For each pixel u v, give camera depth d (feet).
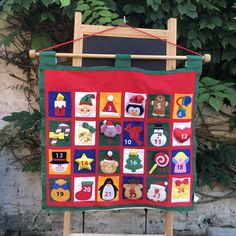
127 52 7.70
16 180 10.34
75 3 8.67
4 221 10.42
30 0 8.49
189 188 7.86
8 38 9.20
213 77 9.91
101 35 7.66
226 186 10.52
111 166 7.73
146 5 9.00
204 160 9.95
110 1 8.75
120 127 7.66
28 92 10.06
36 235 10.54
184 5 8.77
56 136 7.56
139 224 10.57
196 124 10.30
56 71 7.43
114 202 7.84
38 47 9.17
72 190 7.70
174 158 7.76
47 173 7.63
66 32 9.75
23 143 10.09
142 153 7.76
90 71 7.50
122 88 7.57
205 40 9.17
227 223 10.69
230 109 10.27
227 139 10.39
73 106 7.54
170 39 7.76
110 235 8.34
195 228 10.71
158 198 7.83
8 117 9.29
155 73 7.59
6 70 9.98
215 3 9.03
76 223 10.56
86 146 7.64
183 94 7.64
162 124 7.70
